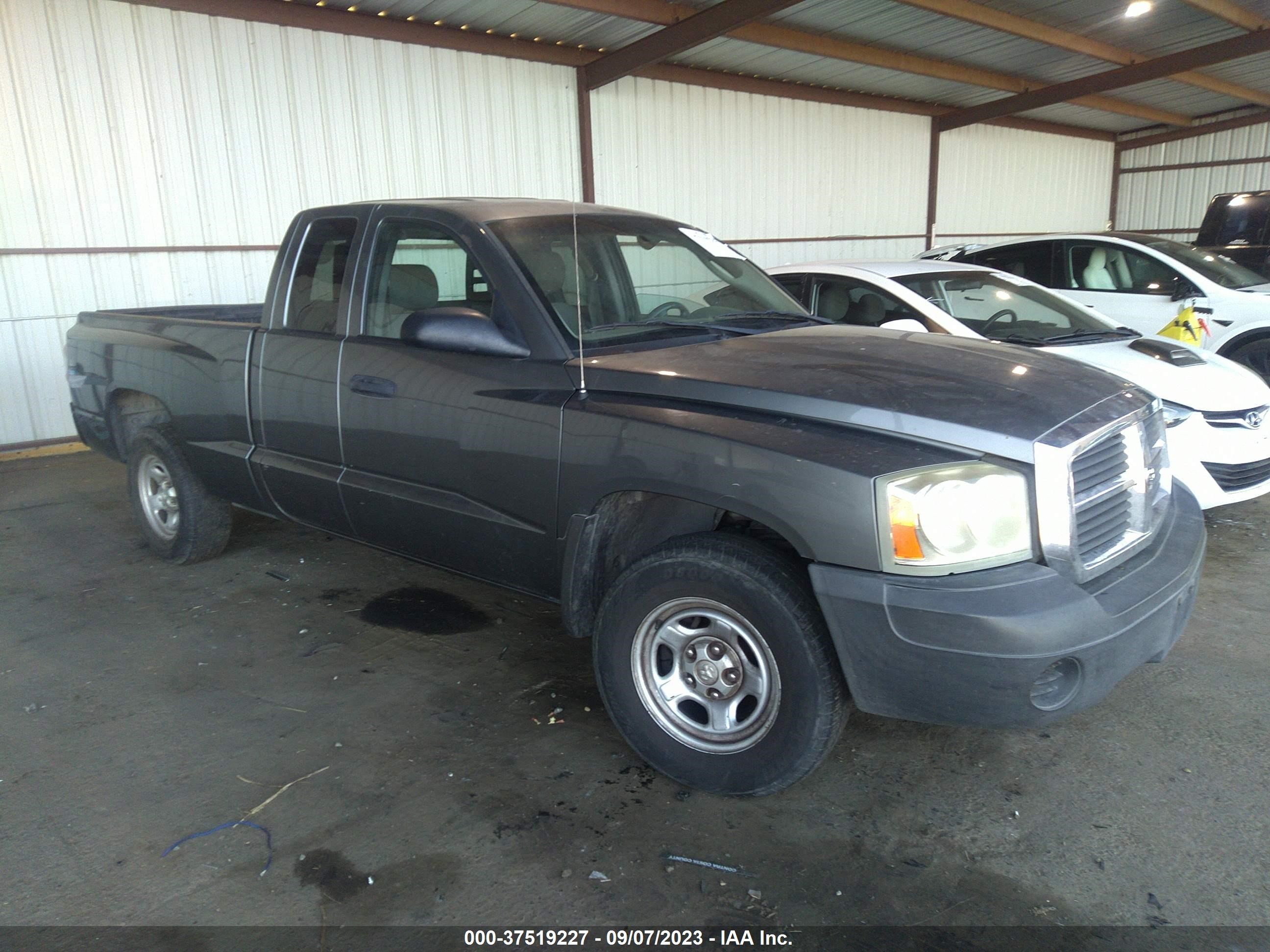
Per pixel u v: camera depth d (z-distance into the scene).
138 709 3.26
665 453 2.55
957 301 5.74
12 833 2.55
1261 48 12.87
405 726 3.12
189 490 4.51
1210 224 10.72
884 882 2.33
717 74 12.56
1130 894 2.27
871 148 15.41
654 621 2.71
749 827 2.56
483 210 3.31
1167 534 2.76
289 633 3.90
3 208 7.48
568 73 10.89
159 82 8.01
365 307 3.50
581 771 2.85
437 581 4.52
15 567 4.79
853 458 2.30
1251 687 3.34
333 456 3.57
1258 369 7.24
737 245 13.48
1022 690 2.19
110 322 4.82
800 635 2.39
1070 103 17.25
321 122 8.99
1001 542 2.28
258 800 2.70
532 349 2.96
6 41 7.27
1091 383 2.71
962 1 11.30
